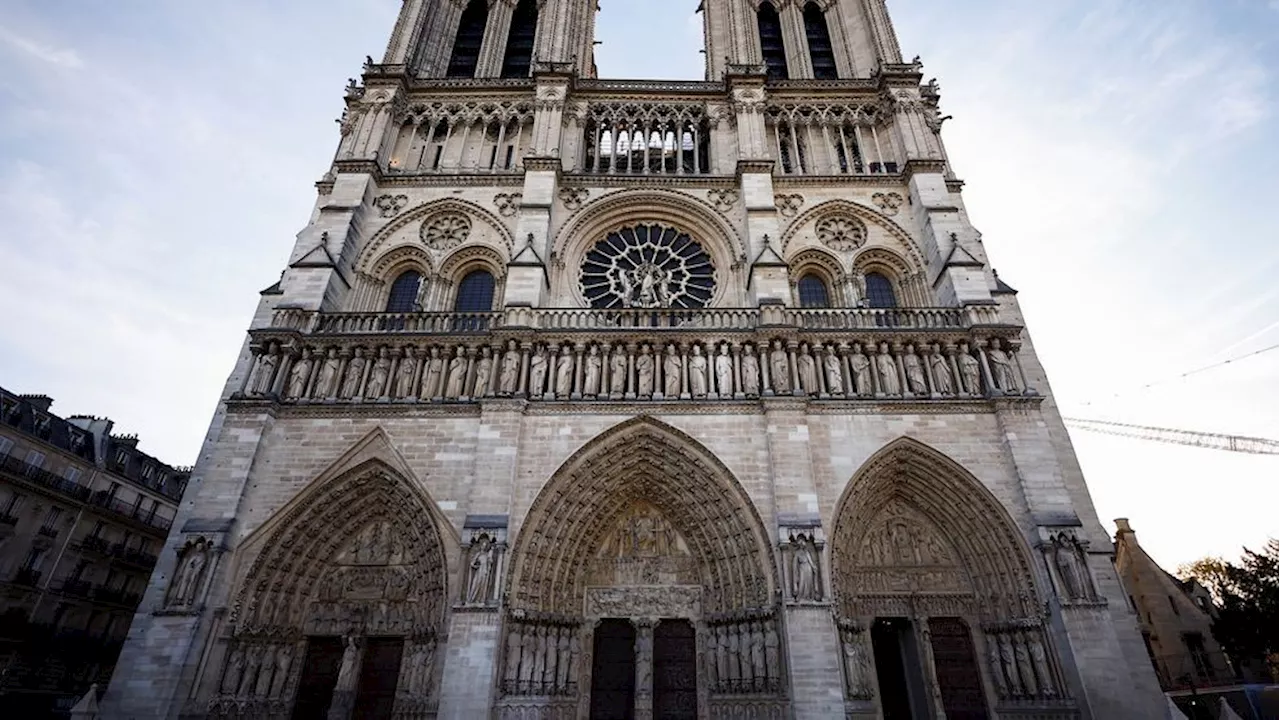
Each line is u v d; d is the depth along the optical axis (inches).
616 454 1259.2
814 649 1039.0
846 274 1573.6
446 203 1649.9
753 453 1228.5
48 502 1979.6
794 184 1688.0
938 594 1215.6
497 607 1070.4
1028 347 1449.3
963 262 1467.8
